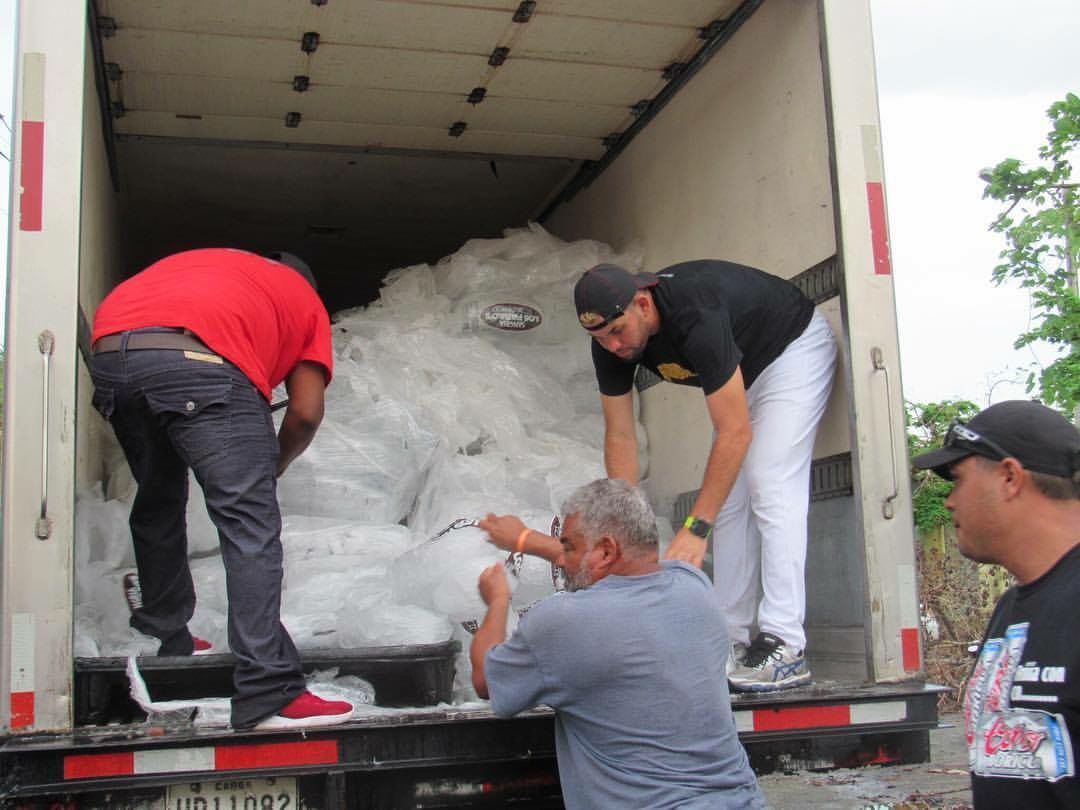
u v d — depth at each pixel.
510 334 4.61
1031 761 1.41
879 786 3.19
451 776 2.54
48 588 2.39
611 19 3.92
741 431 2.88
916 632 3.01
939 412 6.45
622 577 2.19
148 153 5.02
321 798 2.42
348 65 4.24
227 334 2.57
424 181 5.46
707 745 2.10
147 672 2.68
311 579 3.30
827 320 3.34
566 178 5.45
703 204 4.17
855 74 3.23
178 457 2.76
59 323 2.47
